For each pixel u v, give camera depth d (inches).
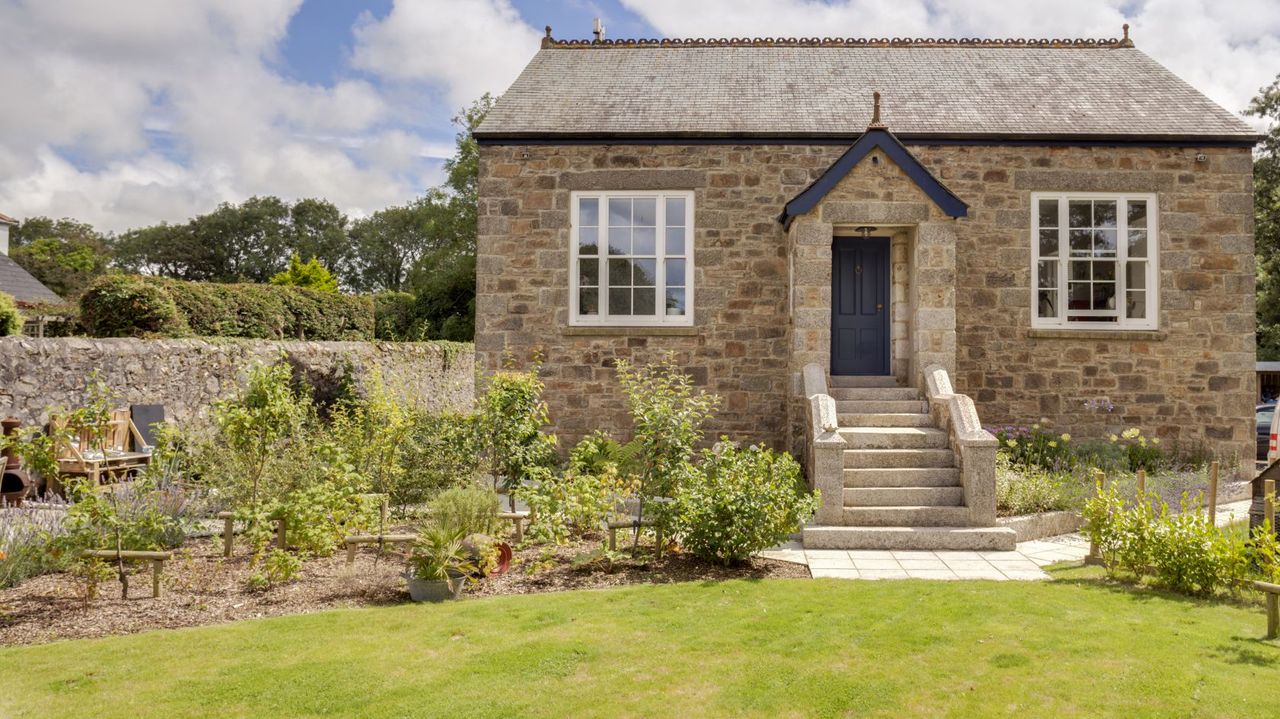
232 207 2593.5
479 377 515.2
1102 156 514.9
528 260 519.2
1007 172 514.9
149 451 454.6
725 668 199.5
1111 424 514.9
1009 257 514.9
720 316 517.0
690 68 592.1
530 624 232.7
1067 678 193.0
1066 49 613.3
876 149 438.9
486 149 520.4
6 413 411.2
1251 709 175.6
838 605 254.7
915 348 455.5
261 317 664.4
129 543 273.7
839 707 178.1
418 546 267.1
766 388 515.2
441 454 402.9
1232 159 513.3
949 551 346.6
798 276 443.5
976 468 366.6
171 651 209.5
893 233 505.7
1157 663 202.5
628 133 512.4
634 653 209.3
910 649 213.2
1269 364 939.3
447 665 199.9
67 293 1814.7
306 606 254.8
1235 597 266.4
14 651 209.9
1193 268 514.9
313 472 369.4
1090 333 512.4
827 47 620.7
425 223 1513.3
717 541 303.0
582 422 515.2
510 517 315.3
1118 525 295.1
